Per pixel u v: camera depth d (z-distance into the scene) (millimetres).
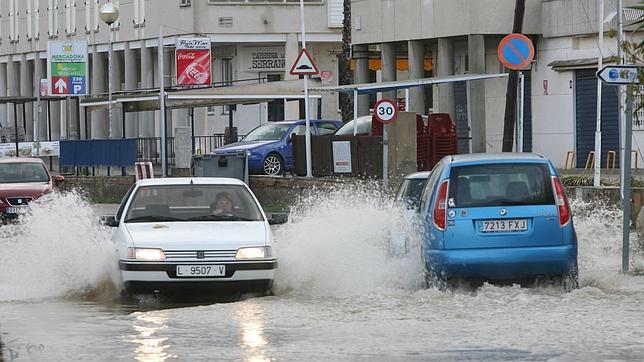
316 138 71938
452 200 32344
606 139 78125
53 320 28969
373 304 30781
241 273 32750
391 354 23609
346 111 99438
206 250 32719
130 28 143625
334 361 22938
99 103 109750
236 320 28406
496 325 27062
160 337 25984
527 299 30859
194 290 32781
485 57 86938
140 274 32469
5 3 174750
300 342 25109
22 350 24562
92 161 93688
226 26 129500
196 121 138500
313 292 33688
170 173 93062
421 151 69625
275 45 131250
